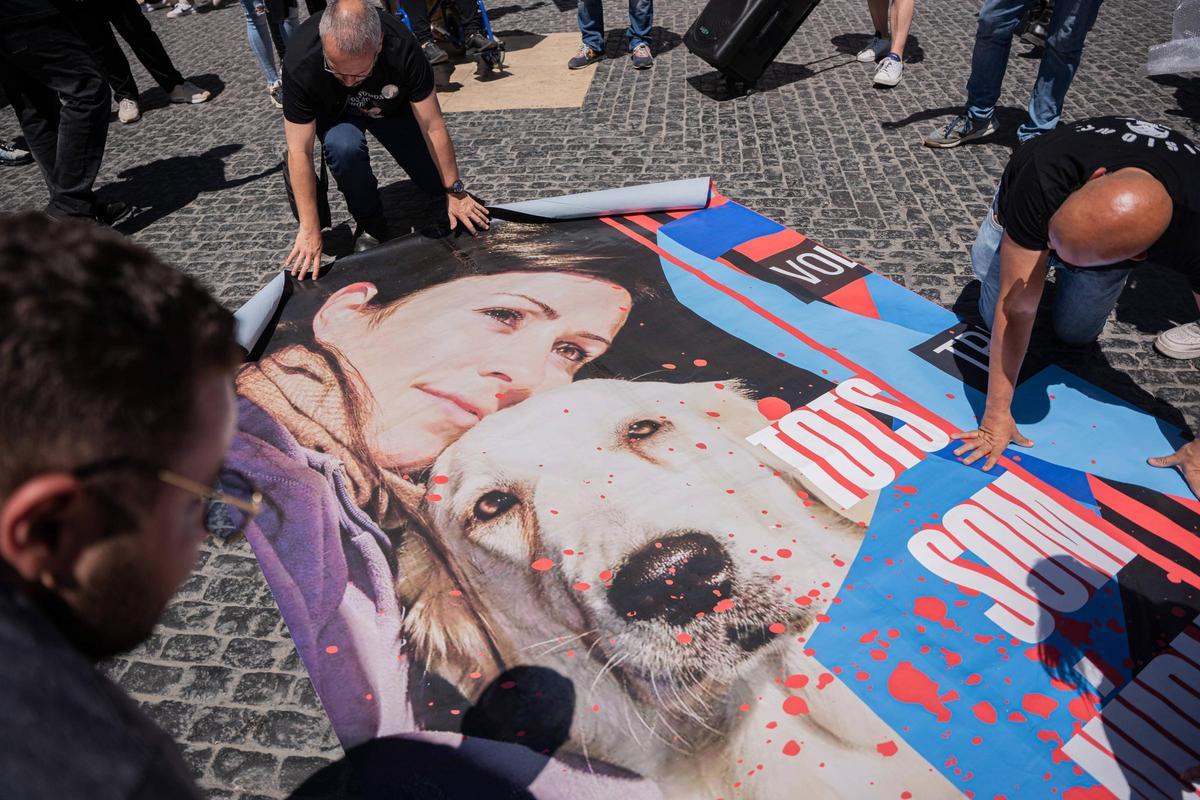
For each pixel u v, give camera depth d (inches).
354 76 134.2
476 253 155.5
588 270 149.3
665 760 78.7
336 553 101.3
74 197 180.7
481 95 232.8
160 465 24.5
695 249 154.3
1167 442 110.0
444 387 125.0
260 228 178.7
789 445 111.8
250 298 155.2
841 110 208.7
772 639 88.5
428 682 86.8
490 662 88.2
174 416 24.4
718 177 180.5
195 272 164.9
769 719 81.5
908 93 216.1
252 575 100.9
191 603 98.1
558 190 181.5
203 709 87.0
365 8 129.5
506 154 198.5
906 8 210.8
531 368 127.6
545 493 106.7
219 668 90.9
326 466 113.0
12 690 20.4
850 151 188.1
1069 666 85.0
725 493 105.2
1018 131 184.9
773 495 104.7
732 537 99.7
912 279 144.3
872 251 152.2
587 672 86.5
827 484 106.0
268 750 82.7
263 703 87.1
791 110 210.4
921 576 94.3
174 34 319.3
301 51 136.0
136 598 25.8
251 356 134.3
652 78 235.1
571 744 80.4
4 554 22.9
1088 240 76.4
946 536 98.8
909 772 77.0
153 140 227.3
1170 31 241.1
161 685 89.5
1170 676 83.8
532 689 85.4
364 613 94.3
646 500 104.8
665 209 165.3
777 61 242.5
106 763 21.4
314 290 148.2
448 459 112.7
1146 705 81.3
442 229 163.2
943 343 129.0
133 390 23.0
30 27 161.6
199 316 25.5
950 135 186.2
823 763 77.9
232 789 79.4
